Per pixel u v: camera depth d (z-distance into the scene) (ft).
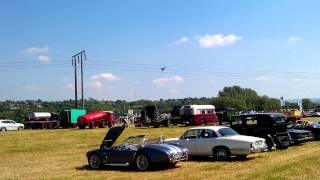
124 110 317.01
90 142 108.37
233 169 53.88
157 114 194.18
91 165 60.39
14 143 110.32
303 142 84.43
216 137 65.10
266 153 71.31
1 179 52.60
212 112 189.47
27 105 410.72
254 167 54.85
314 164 52.60
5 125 191.11
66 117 201.05
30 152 89.30
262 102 425.28
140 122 187.01
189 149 67.00
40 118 206.08
